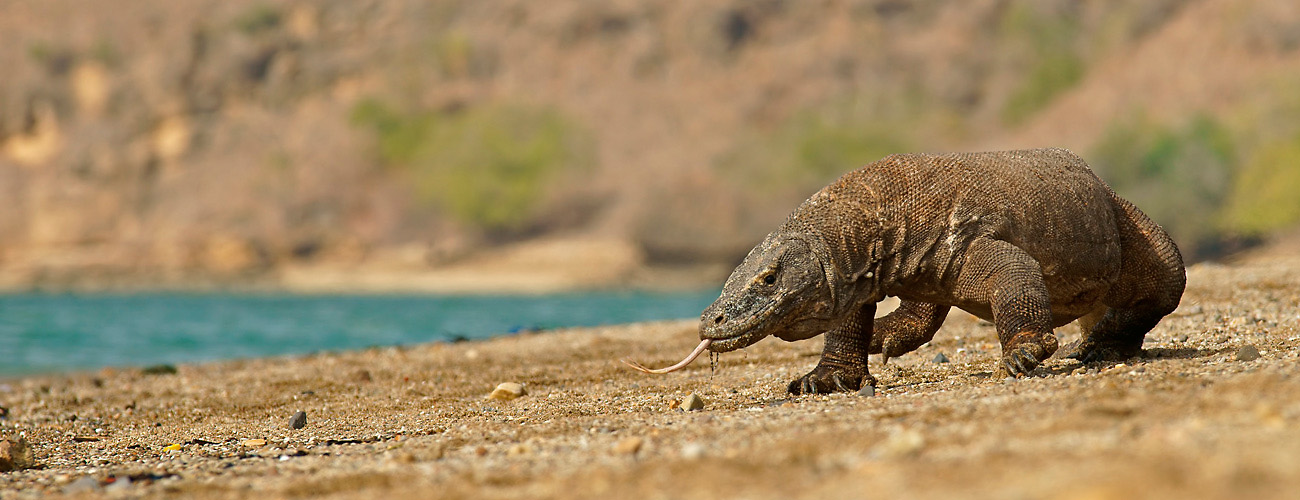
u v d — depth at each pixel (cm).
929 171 3181
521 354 5916
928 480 1678
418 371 5378
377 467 2472
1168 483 1480
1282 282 5966
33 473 2883
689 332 6562
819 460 1970
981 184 3159
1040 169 3278
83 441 3775
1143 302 3547
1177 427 1895
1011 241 3147
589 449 2438
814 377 3441
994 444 1914
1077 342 4047
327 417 4022
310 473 2475
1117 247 3400
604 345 6109
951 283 3150
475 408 3978
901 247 3141
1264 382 2219
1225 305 5150
